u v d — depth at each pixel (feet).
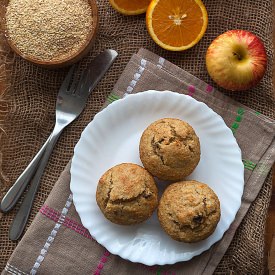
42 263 2.20
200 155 2.12
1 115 2.29
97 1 2.29
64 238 2.21
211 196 2.00
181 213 1.96
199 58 2.25
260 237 2.17
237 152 2.14
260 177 2.19
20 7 2.15
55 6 2.13
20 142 2.28
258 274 2.18
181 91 2.22
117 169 2.03
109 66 2.25
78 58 2.16
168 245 2.13
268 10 2.23
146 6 2.22
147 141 2.03
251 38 2.09
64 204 2.21
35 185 2.23
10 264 2.20
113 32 2.27
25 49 2.16
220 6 2.25
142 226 2.15
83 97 2.23
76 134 2.26
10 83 2.28
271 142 2.20
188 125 2.05
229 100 2.21
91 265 2.20
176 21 2.14
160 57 2.23
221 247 2.17
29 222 2.25
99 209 2.14
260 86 2.22
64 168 2.25
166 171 2.01
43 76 2.28
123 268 2.19
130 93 2.23
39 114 2.27
